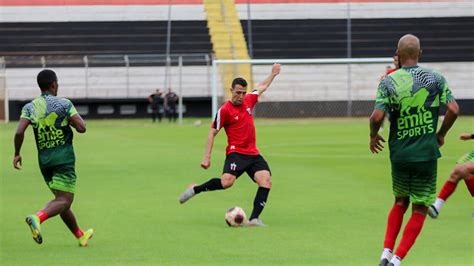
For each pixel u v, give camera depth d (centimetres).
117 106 11912
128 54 12262
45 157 2498
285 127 9375
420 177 2128
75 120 2484
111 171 5006
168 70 11900
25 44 12400
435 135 2122
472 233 2817
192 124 10225
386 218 3164
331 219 3158
